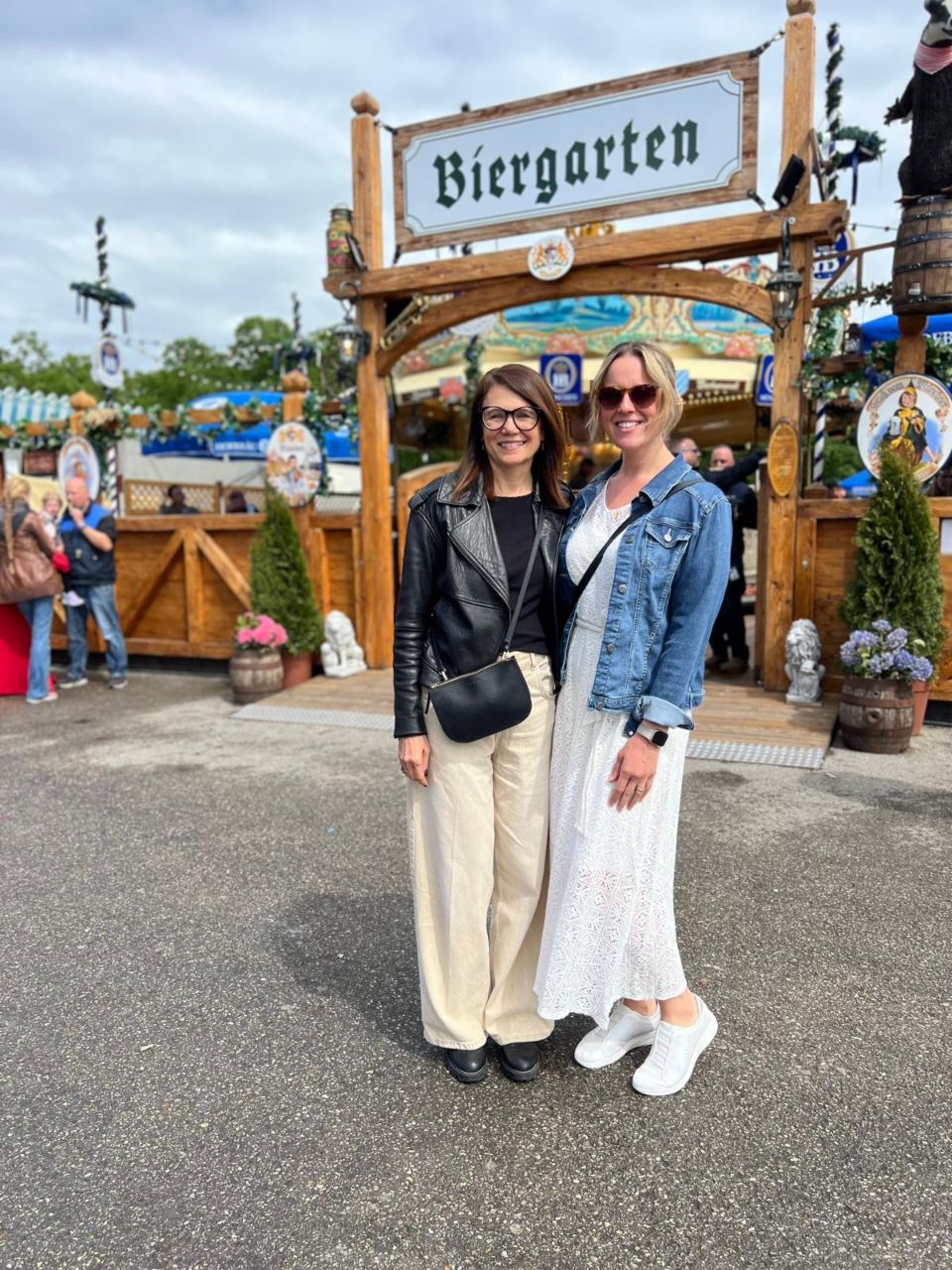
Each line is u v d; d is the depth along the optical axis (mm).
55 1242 1919
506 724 2230
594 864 2193
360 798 4770
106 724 6551
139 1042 2643
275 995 2887
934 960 3014
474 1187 2057
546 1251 1875
